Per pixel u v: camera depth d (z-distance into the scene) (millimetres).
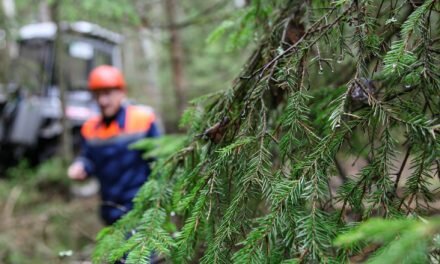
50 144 7484
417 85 1116
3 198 6441
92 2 5184
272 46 1387
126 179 3215
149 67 9656
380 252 801
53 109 7398
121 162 3225
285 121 1106
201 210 1133
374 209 1000
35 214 5957
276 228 983
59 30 6609
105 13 5492
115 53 8633
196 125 1468
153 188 1418
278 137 1162
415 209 961
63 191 6734
